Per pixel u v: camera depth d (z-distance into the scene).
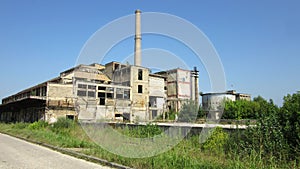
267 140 8.33
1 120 48.00
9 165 8.48
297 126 8.07
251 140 8.75
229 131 10.38
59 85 30.73
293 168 6.96
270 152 7.93
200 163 7.46
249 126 9.36
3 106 40.75
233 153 8.50
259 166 6.99
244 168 6.84
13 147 13.44
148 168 7.51
